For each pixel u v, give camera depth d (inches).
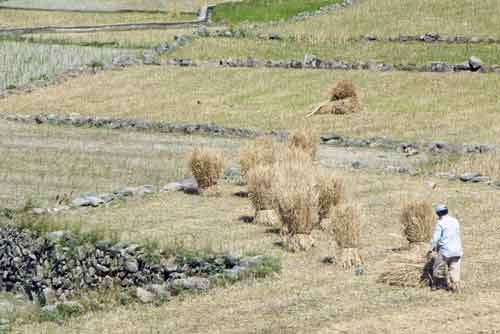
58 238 2325.3
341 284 1882.4
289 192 2165.4
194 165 2797.7
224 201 2731.3
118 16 7150.6
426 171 3041.3
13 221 2455.7
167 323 1713.8
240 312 1742.1
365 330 1617.9
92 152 3516.2
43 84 4800.7
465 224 2316.7
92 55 5497.1
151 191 2866.6
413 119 3878.0
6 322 1801.2
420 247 2058.3
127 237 2293.3
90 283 2246.6
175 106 4286.4
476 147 3368.6
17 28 6678.2
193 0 7859.3
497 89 4200.3
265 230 2368.4
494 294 1787.6
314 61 4783.5
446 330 1610.5
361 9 5915.4
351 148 3553.2
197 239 2269.9
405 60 4739.2
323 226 2356.1
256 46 5221.5
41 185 3014.3
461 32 5123.0
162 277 2121.1
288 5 6840.6
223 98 4382.4
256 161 2861.7
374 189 2778.1
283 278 1943.9
